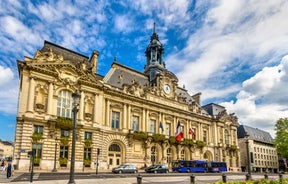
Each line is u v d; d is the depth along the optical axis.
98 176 27.78
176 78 59.53
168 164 52.31
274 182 16.91
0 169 39.75
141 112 50.06
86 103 41.59
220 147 65.69
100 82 43.59
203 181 26.36
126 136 46.00
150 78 57.81
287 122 70.06
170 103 56.09
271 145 99.50
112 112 45.84
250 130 93.25
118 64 52.66
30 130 34.28
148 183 22.11
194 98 71.12
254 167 84.69
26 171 32.31
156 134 49.88
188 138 58.22
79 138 38.88
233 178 32.75
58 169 35.56
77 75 41.00
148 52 63.19
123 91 47.44
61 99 38.94
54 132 36.22
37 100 36.31
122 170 36.88
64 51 42.94
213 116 67.38
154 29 65.25
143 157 47.56
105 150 42.38
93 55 46.78
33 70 36.41
